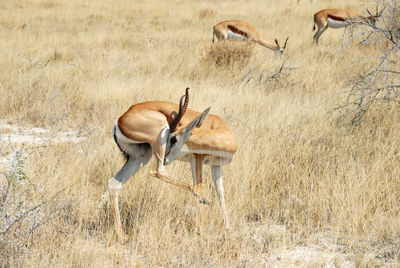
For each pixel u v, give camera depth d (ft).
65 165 36.29
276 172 35.45
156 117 27.25
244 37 85.05
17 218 25.52
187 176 34.27
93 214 30.68
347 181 32.81
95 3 172.55
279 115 46.01
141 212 30.35
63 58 78.64
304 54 78.95
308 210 30.66
